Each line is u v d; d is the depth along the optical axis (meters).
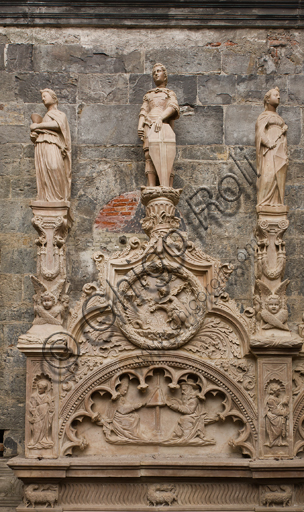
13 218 6.33
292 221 6.44
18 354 6.05
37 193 6.05
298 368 5.33
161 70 6.09
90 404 5.21
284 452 5.12
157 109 5.91
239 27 6.85
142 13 6.79
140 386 5.23
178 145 6.55
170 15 6.80
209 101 6.67
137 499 5.08
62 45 6.75
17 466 4.94
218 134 6.59
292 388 5.30
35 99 6.61
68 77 6.67
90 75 6.68
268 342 5.16
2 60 6.68
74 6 6.78
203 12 6.83
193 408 5.29
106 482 5.09
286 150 5.77
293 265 6.35
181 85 6.69
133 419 5.26
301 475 5.00
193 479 5.10
